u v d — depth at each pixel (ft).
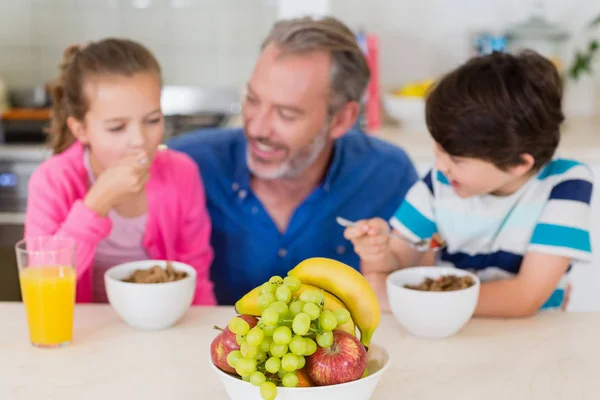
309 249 5.95
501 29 10.52
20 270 3.86
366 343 3.34
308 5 9.52
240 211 5.89
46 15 11.00
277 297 2.99
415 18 10.53
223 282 6.04
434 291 4.04
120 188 4.70
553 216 4.65
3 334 4.02
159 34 11.06
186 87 11.12
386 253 4.78
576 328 4.22
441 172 5.08
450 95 4.38
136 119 4.95
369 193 6.11
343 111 5.70
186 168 5.54
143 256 5.45
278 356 2.88
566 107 10.75
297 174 5.65
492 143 4.27
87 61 4.95
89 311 4.40
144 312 4.00
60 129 5.49
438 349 3.89
